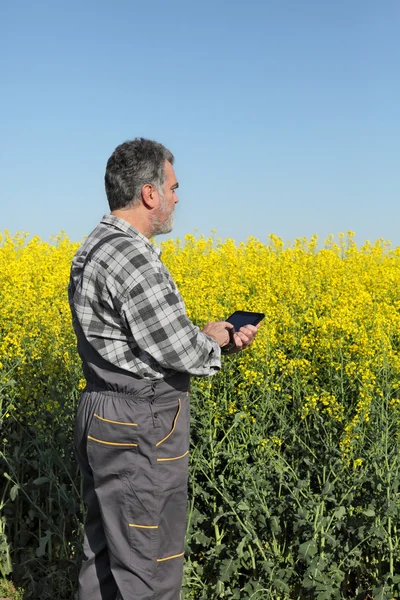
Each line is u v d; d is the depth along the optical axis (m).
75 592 4.14
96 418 2.90
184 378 2.97
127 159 2.95
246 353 4.69
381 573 3.94
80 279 2.91
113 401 2.88
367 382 4.27
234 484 4.10
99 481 2.92
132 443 2.85
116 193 2.98
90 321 2.88
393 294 7.53
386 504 3.80
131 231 2.96
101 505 2.92
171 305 2.80
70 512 4.13
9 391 4.68
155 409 2.88
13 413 4.71
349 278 8.16
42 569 4.37
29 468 4.77
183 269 8.29
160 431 2.88
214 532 4.26
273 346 4.95
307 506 3.81
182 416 2.97
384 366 4.33
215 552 4.04
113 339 2.87
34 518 4.78
